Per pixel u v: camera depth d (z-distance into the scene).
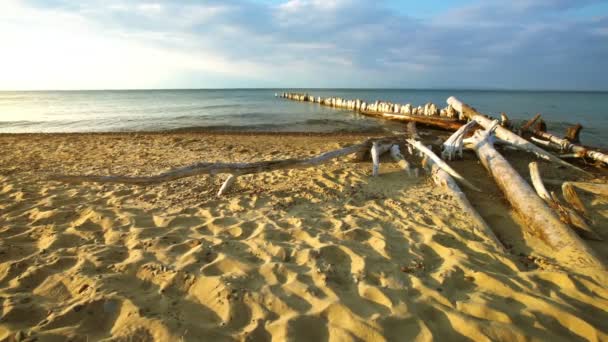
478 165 6.91
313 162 6.16
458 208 4.52
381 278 2.83
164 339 2.11
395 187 5.56
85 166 7.13
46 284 2.72
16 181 5.83
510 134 8.41
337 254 3.27
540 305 2.41
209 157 8.19
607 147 10.48
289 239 3.64
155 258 3.13
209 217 4.26
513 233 3.87
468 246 3.48
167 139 11.52
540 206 4.00
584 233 3.72
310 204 4.78
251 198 5.02
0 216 4.23
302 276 2.84
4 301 2.48
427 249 3.41
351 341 2.10
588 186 5.25
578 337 2.15
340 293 2.60
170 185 5.69
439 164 6.04
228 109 28.44
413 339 2.12
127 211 4.40
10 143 10.47
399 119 17.38
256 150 9.45
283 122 18.41
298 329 2.21
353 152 7.13
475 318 2.29
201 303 2.51
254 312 2.40
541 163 7.32
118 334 2.15
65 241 3.54
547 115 21.52
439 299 2.52
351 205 4.74
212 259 3.13
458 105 12.44
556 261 3.19
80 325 2.26
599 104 35.44
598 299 2.53
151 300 2.52
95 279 2.74
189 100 48.44
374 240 3.56
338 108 28.09
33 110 27.58
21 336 2.12
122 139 11.48
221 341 2.12
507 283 2.70
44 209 4.47
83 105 35.19
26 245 3.45
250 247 3.40
